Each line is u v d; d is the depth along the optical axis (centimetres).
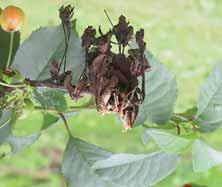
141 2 232
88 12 221
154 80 46
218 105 46
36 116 153
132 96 38
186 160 175
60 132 184
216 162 43
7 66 49
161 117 46
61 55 49
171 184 173
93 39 40
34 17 214
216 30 233
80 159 46
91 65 39
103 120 189
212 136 184
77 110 47
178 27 231
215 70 46
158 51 222
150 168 45
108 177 45
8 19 46
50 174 180
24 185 178
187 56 222
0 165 178
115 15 225
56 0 216
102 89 38
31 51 50
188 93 209
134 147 185
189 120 47
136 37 40
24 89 44
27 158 180
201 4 238
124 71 39
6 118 47
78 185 46
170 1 235
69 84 41
